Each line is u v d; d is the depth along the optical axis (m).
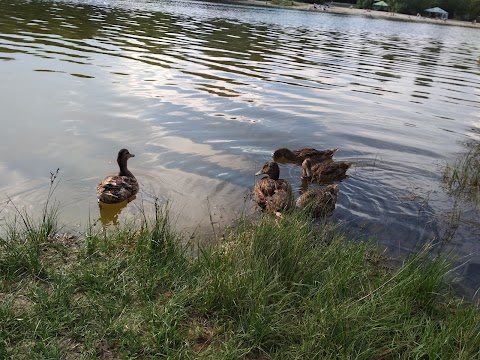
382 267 7.45
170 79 18.67
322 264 6.59
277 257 6.48
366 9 115.50
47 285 5.84
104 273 6.07
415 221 9.27
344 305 5.62
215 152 11.84
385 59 30.50
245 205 9.34
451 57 35.22
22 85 15.86
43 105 14.05
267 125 14.27
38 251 6.53
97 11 41.03
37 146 11.11
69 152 10.97
